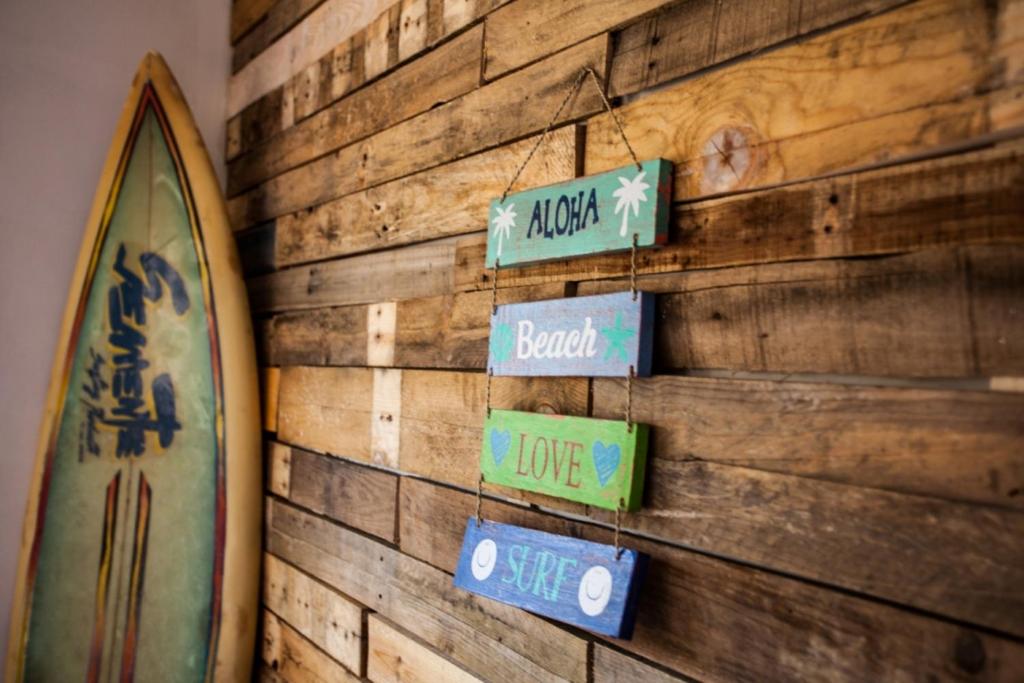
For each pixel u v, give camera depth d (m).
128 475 1.97
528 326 1.14
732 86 0.93
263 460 2.09
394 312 1.54
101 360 2.00
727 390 0.91
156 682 1.90
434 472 1.39
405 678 1.43
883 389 0.77
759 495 0.87
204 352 2.00
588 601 0.98
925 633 0.72
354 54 1.74
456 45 1.41
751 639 0.87
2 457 2.03
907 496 0.74
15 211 2.05
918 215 0.75
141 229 2.05
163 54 2.29
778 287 0.87
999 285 0.69
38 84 2.09
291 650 1.86
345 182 1.76
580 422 1.04
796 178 0.86
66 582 1.91
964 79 0.72
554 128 1.19
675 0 1.00
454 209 1.39
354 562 1.63
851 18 0.82
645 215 0.98
